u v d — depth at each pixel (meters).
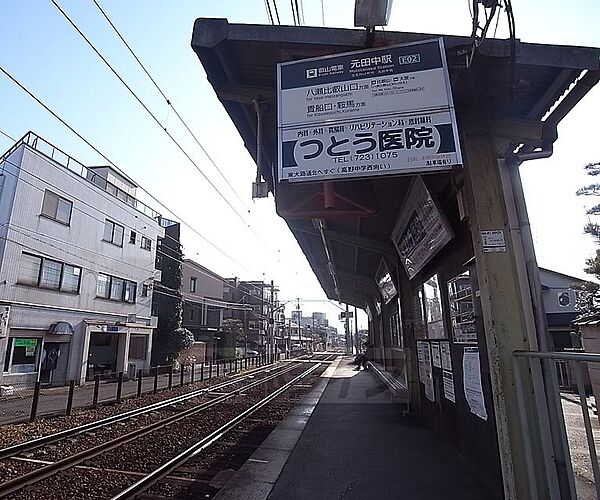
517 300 3.29
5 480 4.96
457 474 4.36
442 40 3.45
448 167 3.21
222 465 5.61
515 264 3.37
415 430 6.62
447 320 5.33
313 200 4.76
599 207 12.09
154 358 25.58
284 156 3.48
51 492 4.49
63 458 5.93
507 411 3.11
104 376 19.38
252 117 4.55
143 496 4.38
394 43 3.57
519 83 3.47
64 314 17.30
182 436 7.33
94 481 4.86
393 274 9.88
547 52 3.22
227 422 8.62
